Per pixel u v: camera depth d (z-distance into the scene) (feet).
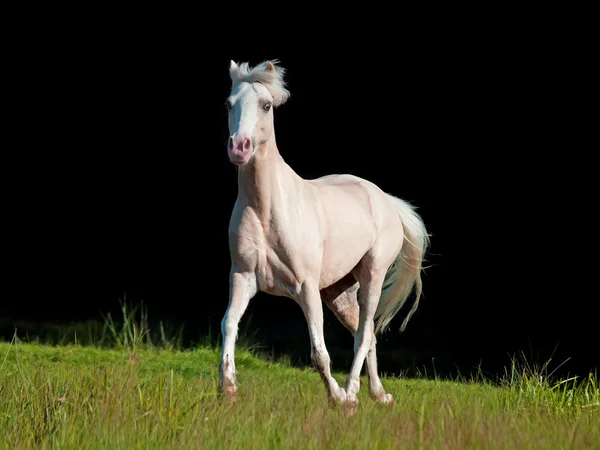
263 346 172.24
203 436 64.69
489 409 82.48
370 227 97.35
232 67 85.61
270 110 84.48
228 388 80.84
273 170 85.05
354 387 93.15
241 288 86.02
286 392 91.15
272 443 63.72
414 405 85.40
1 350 124.47
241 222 85.15
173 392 75.05
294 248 85.51
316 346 85.92
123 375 78.95
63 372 84.79
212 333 183.73
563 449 63.93
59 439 64.13
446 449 62.18
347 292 103.04
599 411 83.92
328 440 64.28
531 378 96.53
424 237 109.70
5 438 64.23
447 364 167.73
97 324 174.09
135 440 63.98
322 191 92.99
